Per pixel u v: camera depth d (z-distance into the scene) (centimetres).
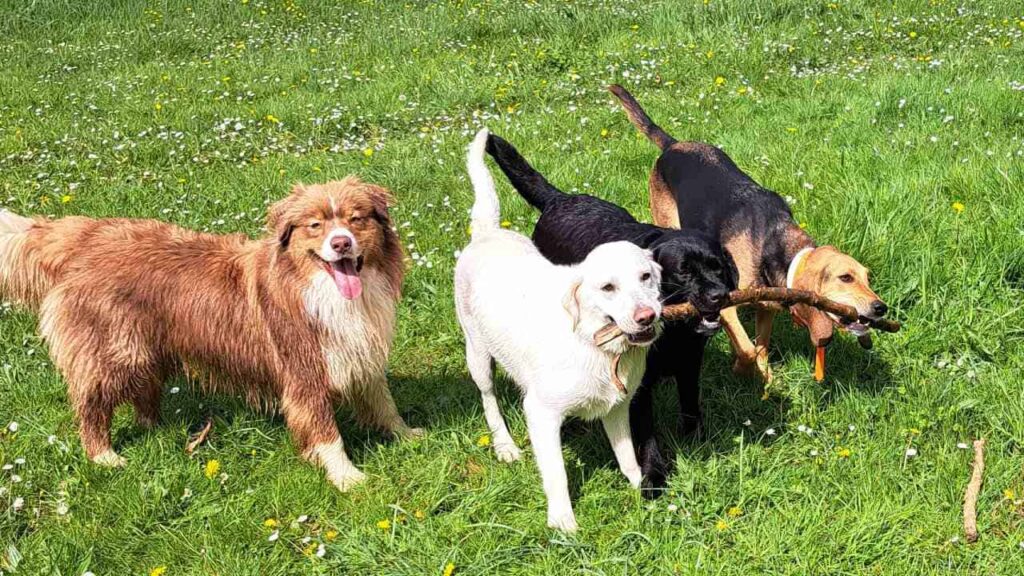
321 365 362
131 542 347
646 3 830
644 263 330
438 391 404
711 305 359
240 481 366
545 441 345
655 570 335
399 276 370
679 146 451
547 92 637
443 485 361
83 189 522
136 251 365
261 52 779
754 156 512
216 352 367
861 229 432
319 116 610
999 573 330
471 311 369
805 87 603
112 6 917
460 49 749
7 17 876
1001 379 379
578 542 341
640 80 650
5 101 667
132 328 363
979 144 502
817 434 372
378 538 346
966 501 344
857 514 344
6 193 519
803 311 383
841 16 760
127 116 625
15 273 366
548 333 340
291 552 347
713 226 419
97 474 366
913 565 332
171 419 390
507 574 337
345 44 788
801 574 330
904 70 634
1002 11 768
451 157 538
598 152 527
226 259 368
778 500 351
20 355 416
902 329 403
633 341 328
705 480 357
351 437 386
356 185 359
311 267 355
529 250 368
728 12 768
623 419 357
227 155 558
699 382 396
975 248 421
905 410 374
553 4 842
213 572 339
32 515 358
